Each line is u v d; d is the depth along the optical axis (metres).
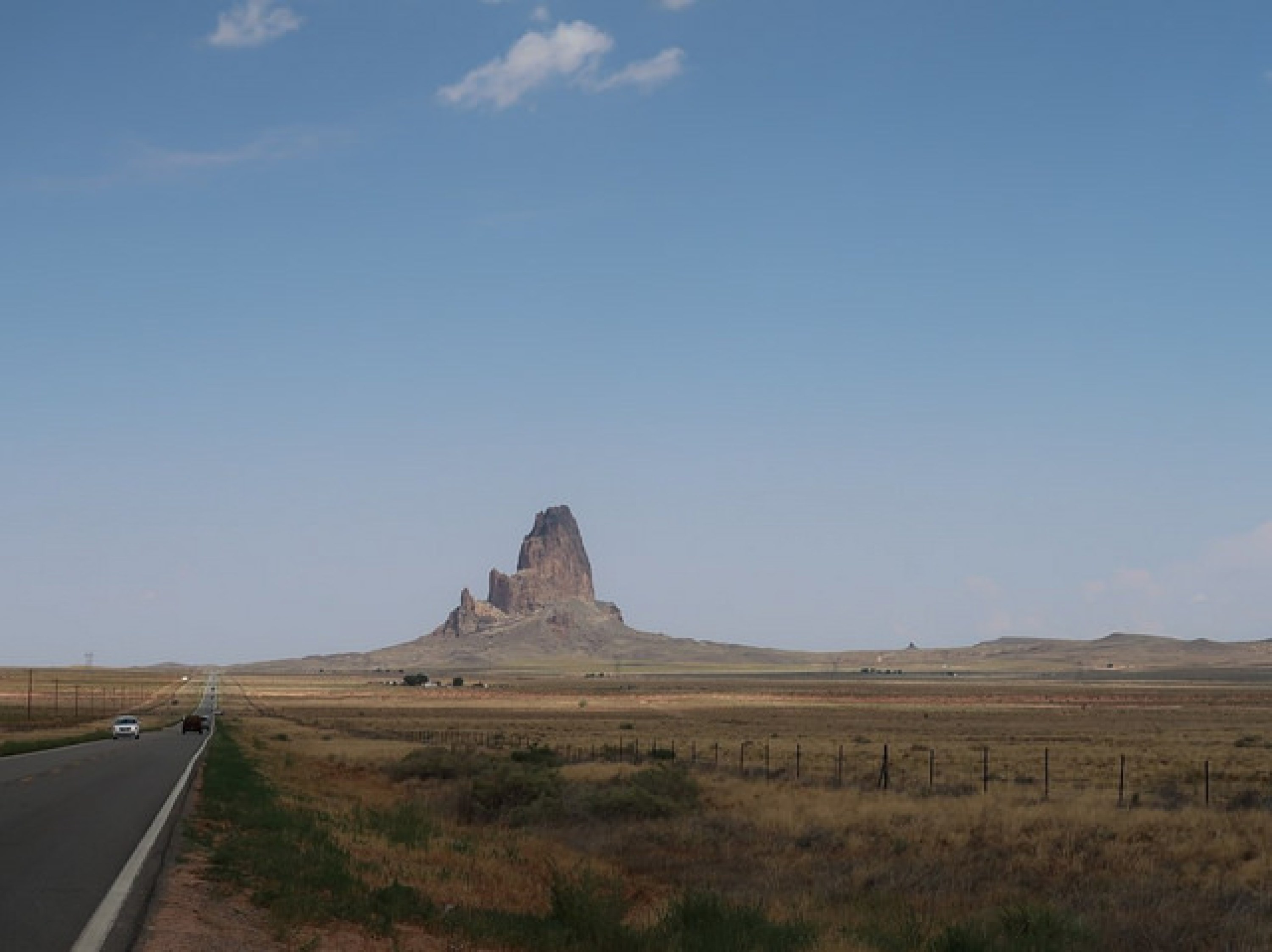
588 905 16.61
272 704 191.62
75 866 17.16
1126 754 65.19
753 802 36.06
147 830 21.75
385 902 15.84
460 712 159.88
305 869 17.64
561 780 39.19
